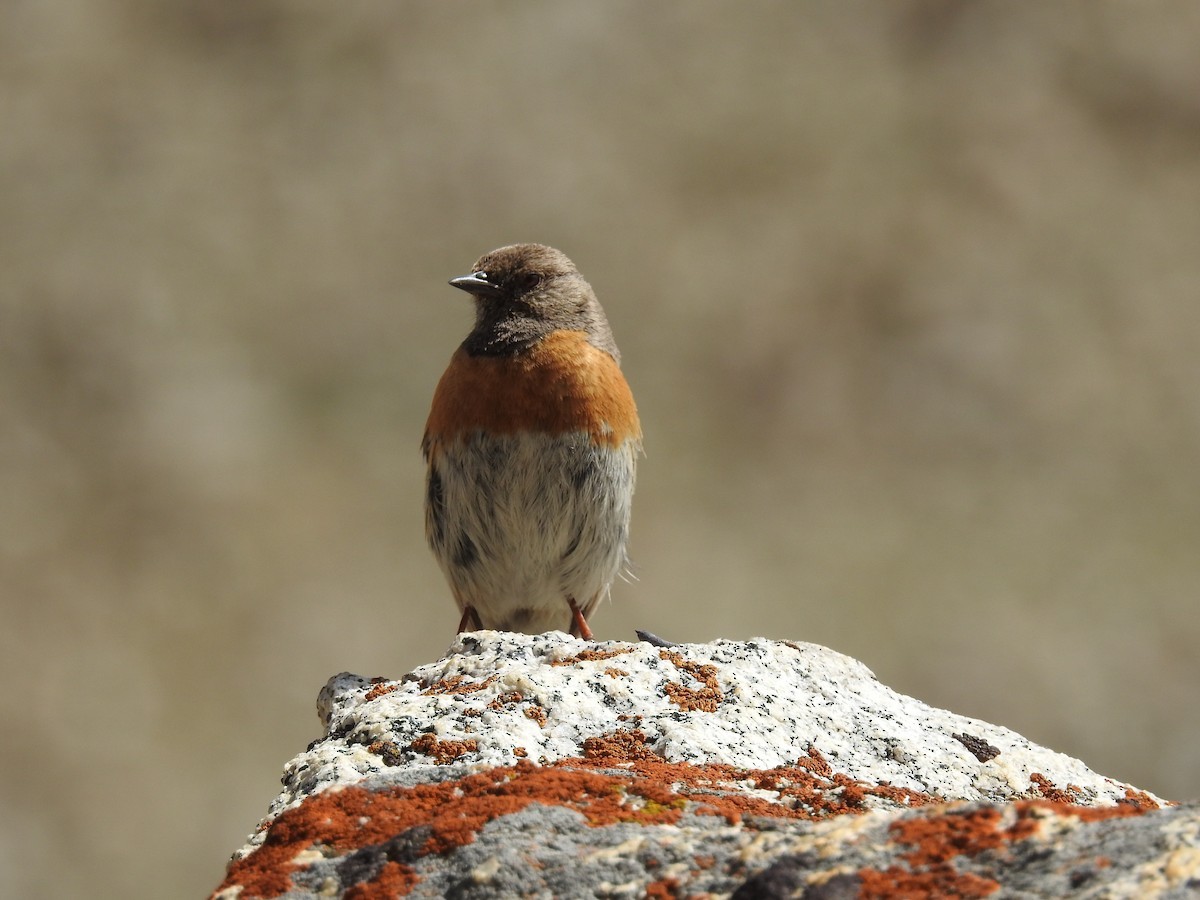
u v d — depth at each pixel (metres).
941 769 4.80
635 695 4.85
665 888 3.18
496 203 21.78
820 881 3.01
